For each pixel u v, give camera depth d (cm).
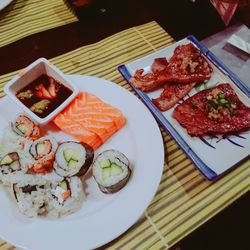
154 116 36
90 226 29
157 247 29
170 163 34
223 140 34
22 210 29
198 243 45
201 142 34
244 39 42
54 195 30
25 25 43
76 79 37
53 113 34
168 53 40
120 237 30
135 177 31
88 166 33
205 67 38
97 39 42
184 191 32
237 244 45
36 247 28
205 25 43
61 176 32
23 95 36
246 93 36
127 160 32
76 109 35
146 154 32
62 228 29
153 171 31
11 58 41
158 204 31
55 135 35
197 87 38
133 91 38
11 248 29
